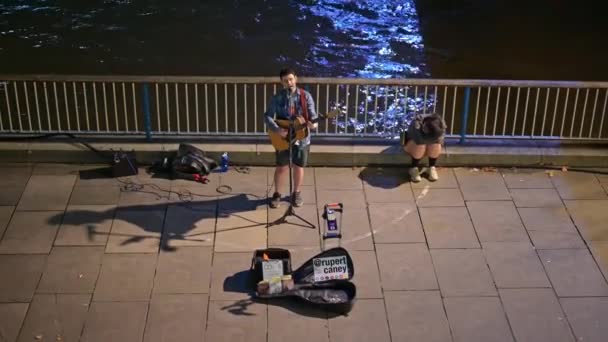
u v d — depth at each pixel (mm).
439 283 7543
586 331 7051
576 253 7957
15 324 6980
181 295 7336
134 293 7344
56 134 9258
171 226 8195
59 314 7094
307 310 7207
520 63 16312
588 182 9031
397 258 7836
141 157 9148
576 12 18250
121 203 8516
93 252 7820
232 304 7250
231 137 9328
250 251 7887
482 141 9367
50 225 8164
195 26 17453
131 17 17688
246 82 8906
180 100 13875
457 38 17297
